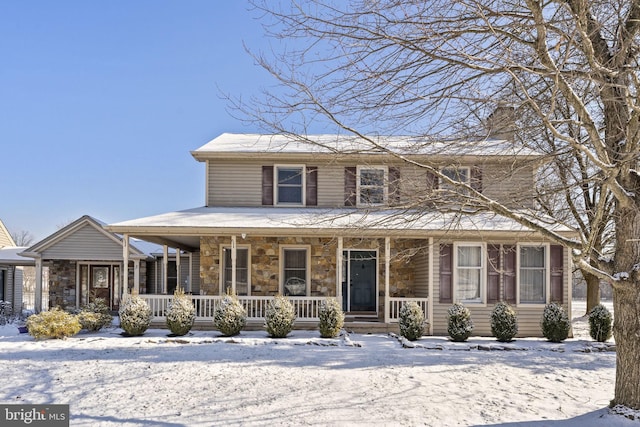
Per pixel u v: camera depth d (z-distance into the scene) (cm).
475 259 1470
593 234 566
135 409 673
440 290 1457
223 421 622
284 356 1056
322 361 1004
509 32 622
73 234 1948
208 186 1647
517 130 708
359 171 1574
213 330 1475
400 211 870
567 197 1105
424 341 1320
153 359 1011
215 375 866
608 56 632
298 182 1647
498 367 973
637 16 598
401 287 1634
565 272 1443
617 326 636
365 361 1009
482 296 1453
